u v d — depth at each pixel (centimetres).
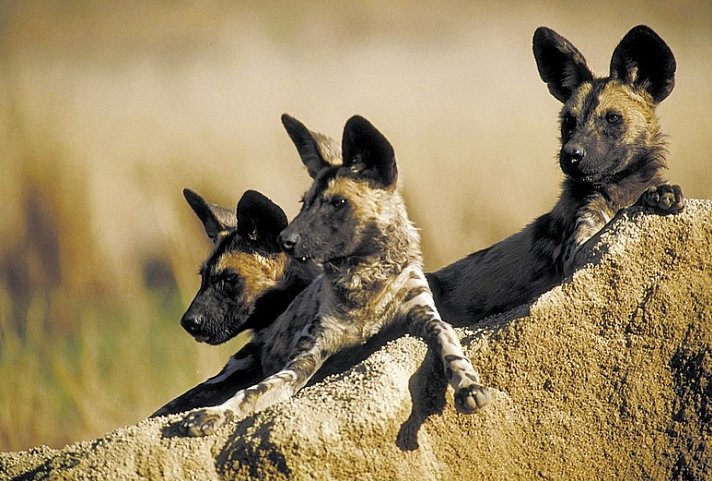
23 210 4219
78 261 4088
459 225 3638
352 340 2003
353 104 5375
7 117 4441
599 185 2225
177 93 5878
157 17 7175
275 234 2295
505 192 3869
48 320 3706
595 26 7012
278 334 2175
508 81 5666
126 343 3416
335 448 1591
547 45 2352
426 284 2012
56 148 4344
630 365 1716
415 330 1925
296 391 1931
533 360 1706
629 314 1727
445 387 1691
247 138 4950
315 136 2128
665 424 1706
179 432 1662
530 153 4241
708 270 1748
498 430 1686
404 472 1623
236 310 2303
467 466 1670
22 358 3344
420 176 3750
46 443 3197
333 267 2006
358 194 1998
